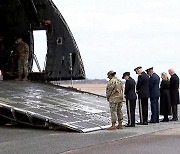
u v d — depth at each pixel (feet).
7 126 47.21
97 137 37.86
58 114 46.11
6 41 73.87
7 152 30.68
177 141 35.47
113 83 43.24
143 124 49.73
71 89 67.72
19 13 72.18
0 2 71.67
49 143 34.47
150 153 30.27
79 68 71.20
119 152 30.58
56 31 71.15
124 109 58.80
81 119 45.75
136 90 50.08
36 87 63.36
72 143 34.42
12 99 49.88
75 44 70.59
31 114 43.57
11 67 73.51
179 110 75.00
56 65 72.64
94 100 60.70
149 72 52.60
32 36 73.61
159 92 52.60
